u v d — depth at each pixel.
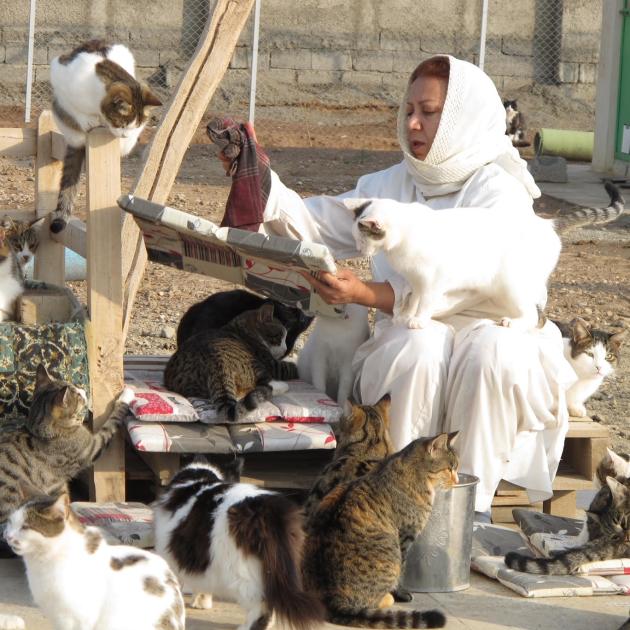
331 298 5.39
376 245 5.45
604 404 8.14
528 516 5.39
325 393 5.96
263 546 3.94
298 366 6.12
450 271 5.52
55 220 6.61
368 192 6.33
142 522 5.02
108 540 4.74
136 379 6.01
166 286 10.77
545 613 4.61
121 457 5.41
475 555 5.10
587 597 4.79
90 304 5.39
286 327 6.19
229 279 5.63
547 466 5.52
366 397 5.58
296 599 3.92
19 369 5.26
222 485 4.25
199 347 5.71
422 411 5.42
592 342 6.60
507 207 5.77
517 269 5.63
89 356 5.39
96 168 5.29
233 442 5.21
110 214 5.34
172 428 5.29
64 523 3.62
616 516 4.92
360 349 5.79
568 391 6.65
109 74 6.50
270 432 5.30
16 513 3.62
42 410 4.98
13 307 5.87
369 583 4.34
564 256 12.76
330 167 18.31
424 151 5.98
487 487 5.39
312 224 6.01
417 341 5.43
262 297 6.60
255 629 4.02
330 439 5.30
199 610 4.49
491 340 5.33
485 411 5.32
